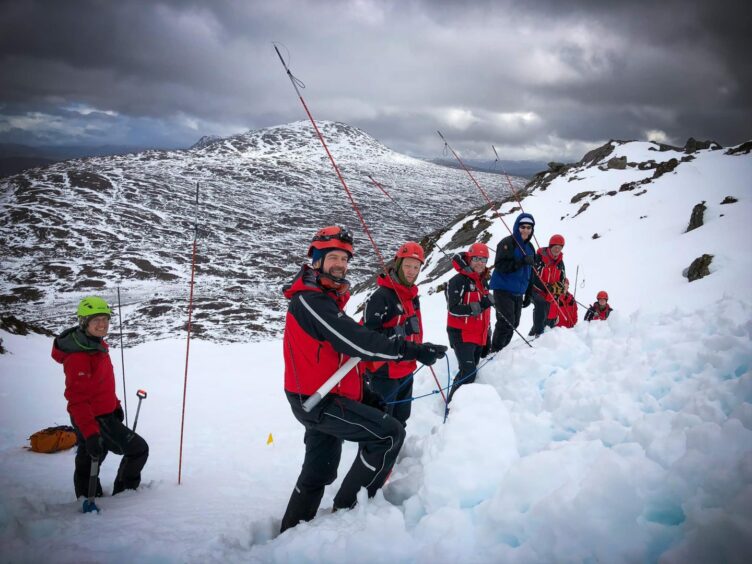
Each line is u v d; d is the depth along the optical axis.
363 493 2.90
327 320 2.79
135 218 152.50
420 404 5.34
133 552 2.57
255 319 70.06
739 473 2.05
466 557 2.22
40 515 3.17
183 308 76.50
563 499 2.20
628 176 24.69
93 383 4.10
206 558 2.50
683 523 2.04
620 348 3.80
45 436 6.55
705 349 3.33
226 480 4.86
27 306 90.50
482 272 4.95
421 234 153.38
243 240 143.25
